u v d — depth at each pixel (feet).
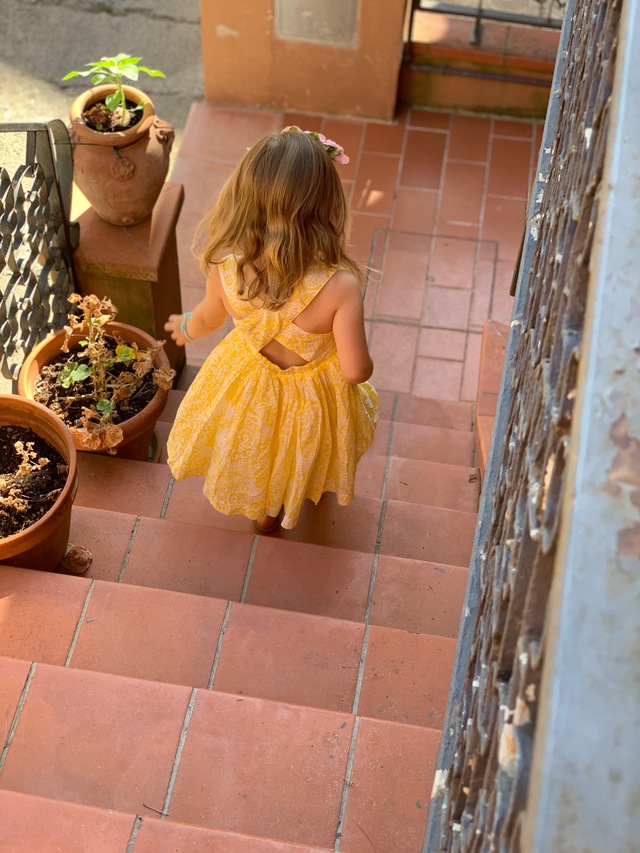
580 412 2.35
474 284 17.13
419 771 7.07
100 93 11.77
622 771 1.99
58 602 8.40
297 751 7.14
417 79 19.04
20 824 6.25
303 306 7.62
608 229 2.58
